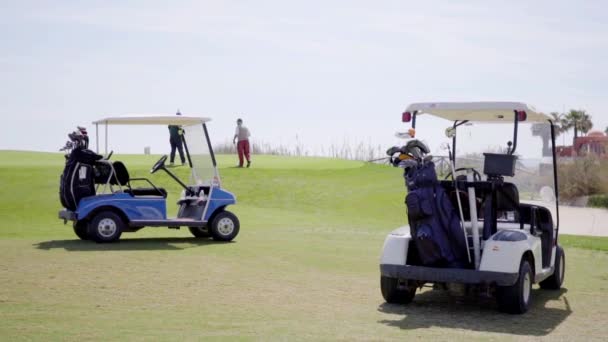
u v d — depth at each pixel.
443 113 8.17
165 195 12.52
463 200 7.78
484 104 7.61
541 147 8.69
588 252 13.07
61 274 8.95
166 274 9.15
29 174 22.02
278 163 27.75
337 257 11.24
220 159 29.61
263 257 10.95
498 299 7.41
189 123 12.83
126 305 7.29
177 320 6.62
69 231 14.45
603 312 7.59
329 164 27.55
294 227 16.05
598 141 31.22
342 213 19.62
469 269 7.26
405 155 7.35
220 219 12.84
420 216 7.22
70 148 12.14
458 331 6.49
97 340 5.70
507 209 7.90
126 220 12.29
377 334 6.24
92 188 12.12
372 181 24.09
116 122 12.28
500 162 7.38
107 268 9.47
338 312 7.24
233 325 6.45
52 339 5.70
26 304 7.19
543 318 7.24
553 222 8.79
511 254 7.17
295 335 6.07
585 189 28.33
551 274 8.60
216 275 9.20
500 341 6.09
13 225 15.46
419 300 8.20
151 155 29.42
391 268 7.50
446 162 8.68
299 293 8.20
